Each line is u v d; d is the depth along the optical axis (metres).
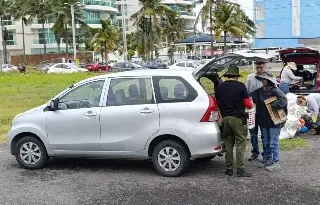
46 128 7.69
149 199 6.03
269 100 7.45
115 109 7.29
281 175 7.12
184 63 42.00
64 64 47.31
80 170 7.73
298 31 68.69
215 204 5.78
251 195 6.12
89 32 82.81
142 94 7.25
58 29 73.06
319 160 8.05
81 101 7.62
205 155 6.88
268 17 70.94
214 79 7.82
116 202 5.94
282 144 9.30
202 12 55.00
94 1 95.00
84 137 7.46
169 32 75.19
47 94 23.52
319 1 66.88
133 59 90.44
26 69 54.44
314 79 13.66
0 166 8.17
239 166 7.07
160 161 7.13
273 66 47.97
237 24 53.94
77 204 5.90
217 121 7.02
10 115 15.61
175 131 6.91
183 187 6.54
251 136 8.09
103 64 57.81
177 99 7.05
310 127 10.71
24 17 77.06
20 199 6.15
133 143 7.18
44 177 7.32
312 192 6.20
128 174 7.36
